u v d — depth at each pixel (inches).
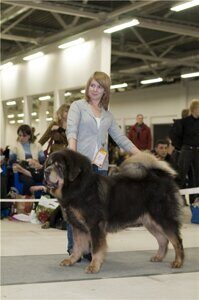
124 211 195.6
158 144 383.2
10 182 365.7
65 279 178.5
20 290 162.6
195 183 377.4
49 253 227.5
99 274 187.6
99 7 521.3
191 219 356.8
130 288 168.7
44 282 173.8
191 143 371.2
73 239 203.5
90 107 211.2
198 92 850.8
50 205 324.2
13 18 613.6
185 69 836.6
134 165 202.1
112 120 217.8
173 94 909.2
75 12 502.3
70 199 185.6
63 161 183.0
